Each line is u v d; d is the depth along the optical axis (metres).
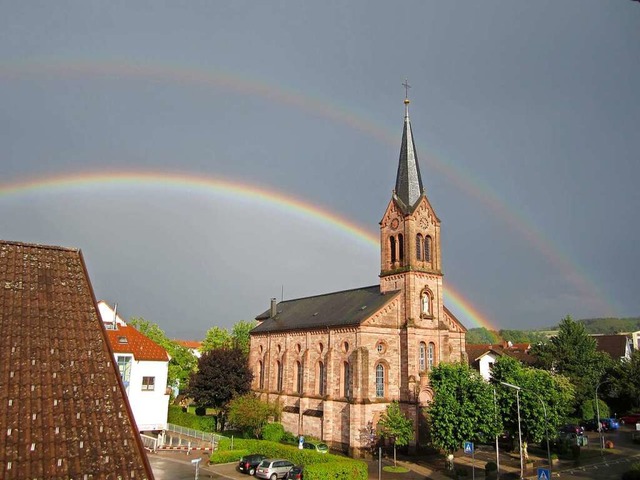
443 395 47.41
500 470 48.31
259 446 50.66
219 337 106.19
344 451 57.56
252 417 63.00
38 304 21.59
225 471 44.59
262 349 80.56
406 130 68.69
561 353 88.25
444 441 46.28
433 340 62.66
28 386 17.48
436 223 66.12
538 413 49.62
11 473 14.34
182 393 89.06
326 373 62.53
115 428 17.22
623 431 78.38
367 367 57.69
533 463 51.72
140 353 62.16
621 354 116.38
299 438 57.09
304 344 69.56
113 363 19.78
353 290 75.12
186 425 69.38
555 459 53.78
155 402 61.91
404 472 47.41
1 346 18.69
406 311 61.31
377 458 54.56
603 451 59.91
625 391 87.06
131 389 60.78
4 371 17.69
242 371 72.44
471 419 45.50
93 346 20.44
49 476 14.71
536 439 50.22
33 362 18.55
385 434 53.56
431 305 63.47
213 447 54.47
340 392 61.00
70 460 15.47
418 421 57.12
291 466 42.19
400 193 66.19
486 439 47.03
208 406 72.75
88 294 23.33
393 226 65.50
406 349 60.03
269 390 75.38
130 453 16.52
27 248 25.09
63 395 17.69
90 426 16.91
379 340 59.75
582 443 63.88
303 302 84.88
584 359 87.38
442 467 49.81
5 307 20.70
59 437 16.09
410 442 56.22
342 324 61.00
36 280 23.09
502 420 50.00
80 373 18.89
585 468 50.44
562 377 65.25
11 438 15.43
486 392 47.16
